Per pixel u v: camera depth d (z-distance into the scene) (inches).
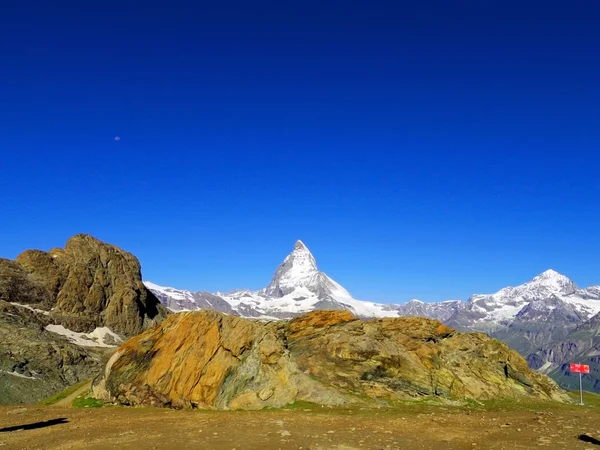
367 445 938.7
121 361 1704.0
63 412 1391.5
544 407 1508.4
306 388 1470.2
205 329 1648.6
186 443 956.0
